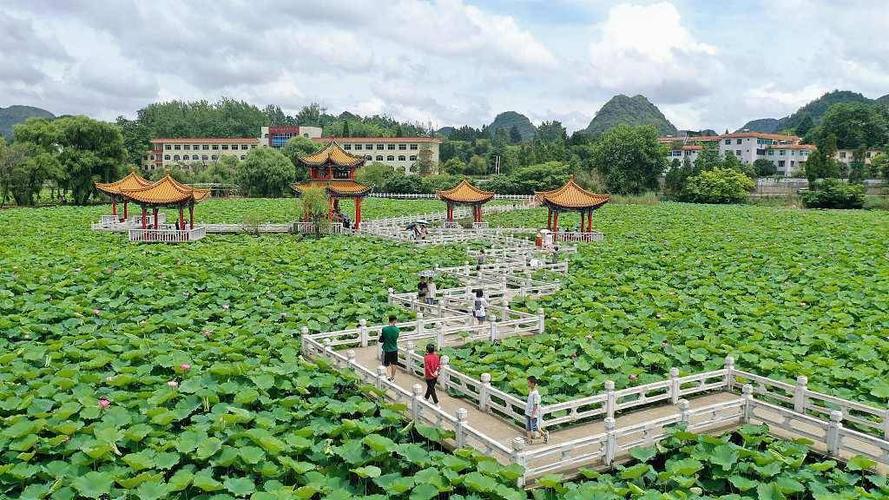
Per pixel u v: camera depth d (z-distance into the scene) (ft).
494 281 103.19
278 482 39.52
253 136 636.48
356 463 41.57
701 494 40.75
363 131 600.39
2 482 38.42
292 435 44.29
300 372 57.41
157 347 63.87
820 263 126.41
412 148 465.47
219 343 67.36
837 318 80.48
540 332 76.18
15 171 256.32
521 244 149.59
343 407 49.55
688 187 338.34
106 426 44.98
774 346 69.41
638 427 45.14
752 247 149.07
